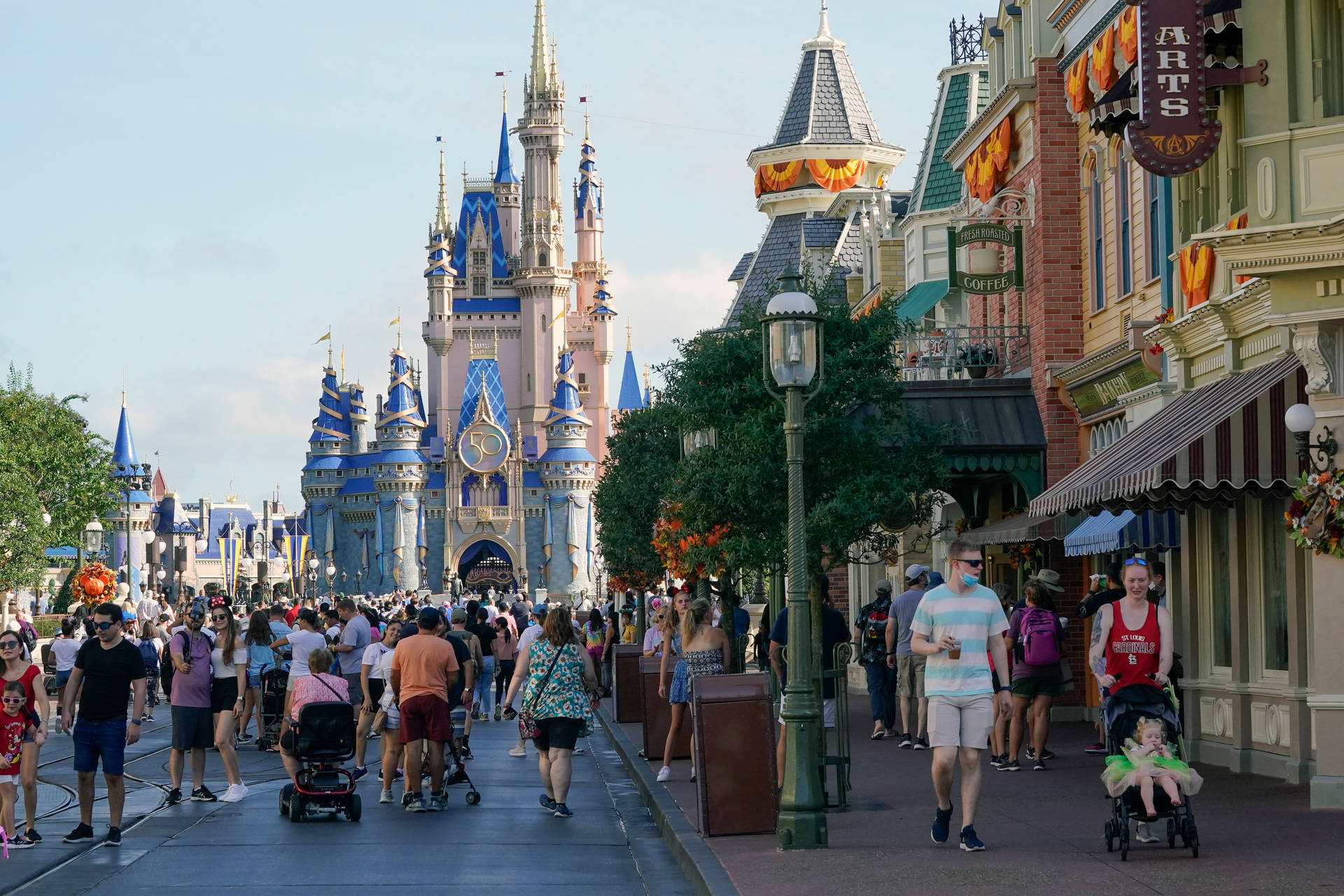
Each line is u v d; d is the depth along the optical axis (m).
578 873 12.40
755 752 13.34
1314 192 13.28
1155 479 13.95
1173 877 9.88
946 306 36.09
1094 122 17.69
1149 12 14.34
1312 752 15.23
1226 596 17.52
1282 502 15.98
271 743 24.83
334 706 15.75
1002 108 26.30
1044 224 24.73
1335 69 13.47
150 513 146.62
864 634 22.77
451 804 17.52
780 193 68.00
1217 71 14.23
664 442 48.94
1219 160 16.91
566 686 16.36
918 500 23.77
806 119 68.75
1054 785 15.72
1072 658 24.88
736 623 28.78
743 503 22.66
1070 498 16.19
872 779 17.00
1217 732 17.31
